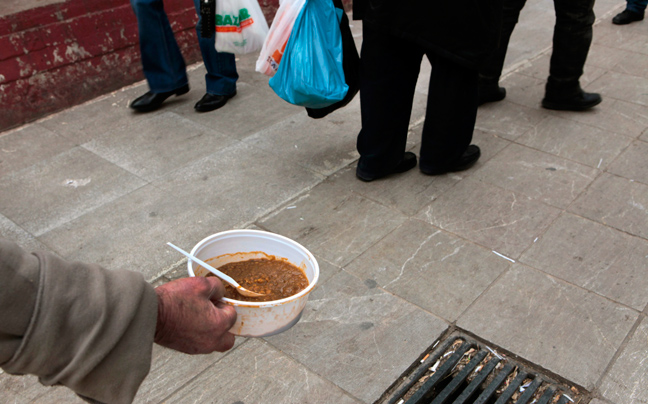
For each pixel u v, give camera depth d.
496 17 2.75
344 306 2.47
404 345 2.28
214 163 3.63
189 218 3.10
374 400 2.06
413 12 2.74
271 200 3.24
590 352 2.22
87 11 4.35
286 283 1.48
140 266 2.75
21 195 3.34
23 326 0.73
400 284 2.59
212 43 4.12
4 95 4.05
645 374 2.12
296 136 3.93
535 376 2.16
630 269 2.65
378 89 3.04
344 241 2.88
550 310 2.43
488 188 3.30
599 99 4.12
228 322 1.08
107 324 0.79
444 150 3.29
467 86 3.08
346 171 3.51
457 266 2.69
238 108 4.37
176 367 2.20
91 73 4.52
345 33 3.04
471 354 2.28
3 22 3.91
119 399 0.84
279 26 2.95
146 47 4.09
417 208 3.13
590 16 3.77
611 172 3.43
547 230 2.93
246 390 2.10
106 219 3.10
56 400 2.10
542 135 3.86
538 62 5.07
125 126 4.14
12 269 0.73
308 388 2.10
